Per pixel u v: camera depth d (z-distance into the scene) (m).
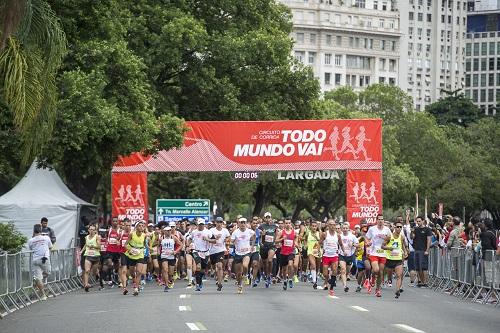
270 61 53.28
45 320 22.00
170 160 47.59
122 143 40.22
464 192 105.31
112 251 36.53
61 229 38.66
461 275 32.06
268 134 47.19
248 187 70.06
